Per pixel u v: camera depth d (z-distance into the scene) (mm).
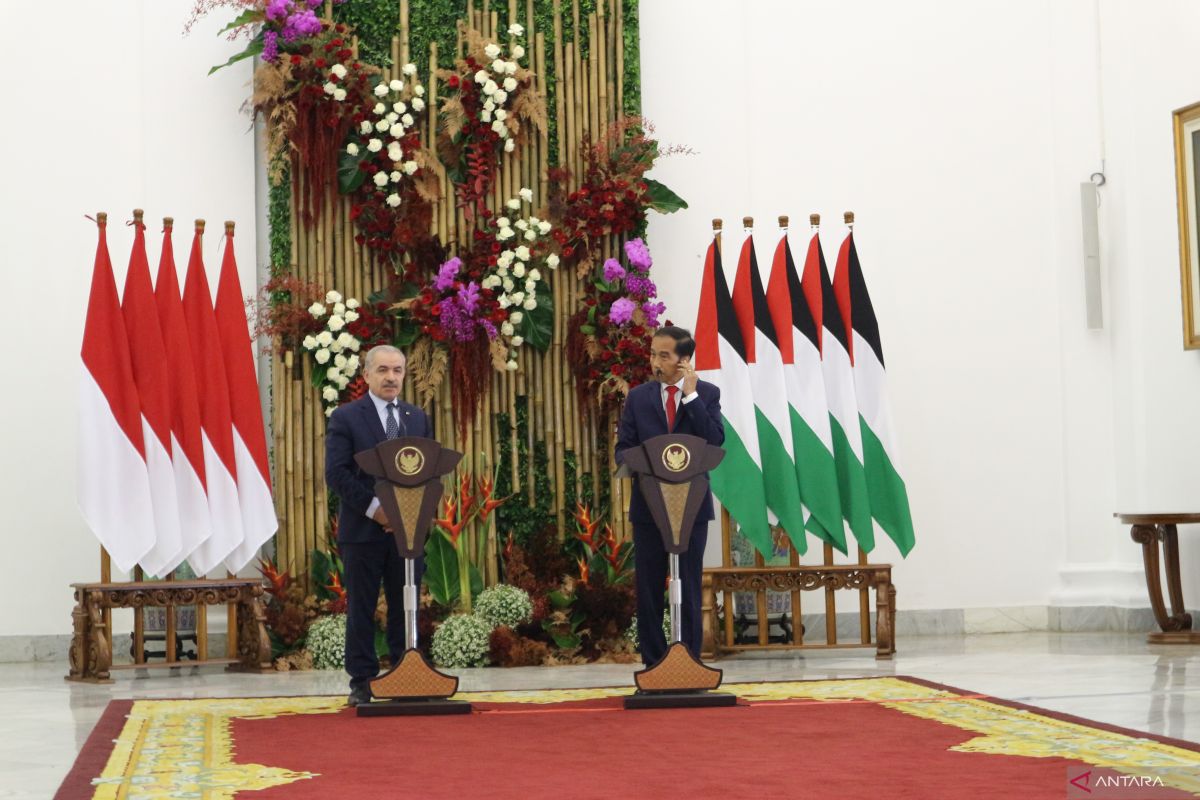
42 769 5418
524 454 11172
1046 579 11773
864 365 10398
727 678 8648
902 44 11930
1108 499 11773
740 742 5684
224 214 10930
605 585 10516
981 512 11750
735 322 10250
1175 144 10906
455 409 10984
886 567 10023
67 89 10727
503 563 10961
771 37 11781
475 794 4570
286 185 10922
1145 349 11422
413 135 10977
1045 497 11820
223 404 9883
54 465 10547
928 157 11891
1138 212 11484
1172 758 5043
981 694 7238
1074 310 11859
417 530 6859
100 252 9578
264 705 7359
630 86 11492
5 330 10523
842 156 11805
